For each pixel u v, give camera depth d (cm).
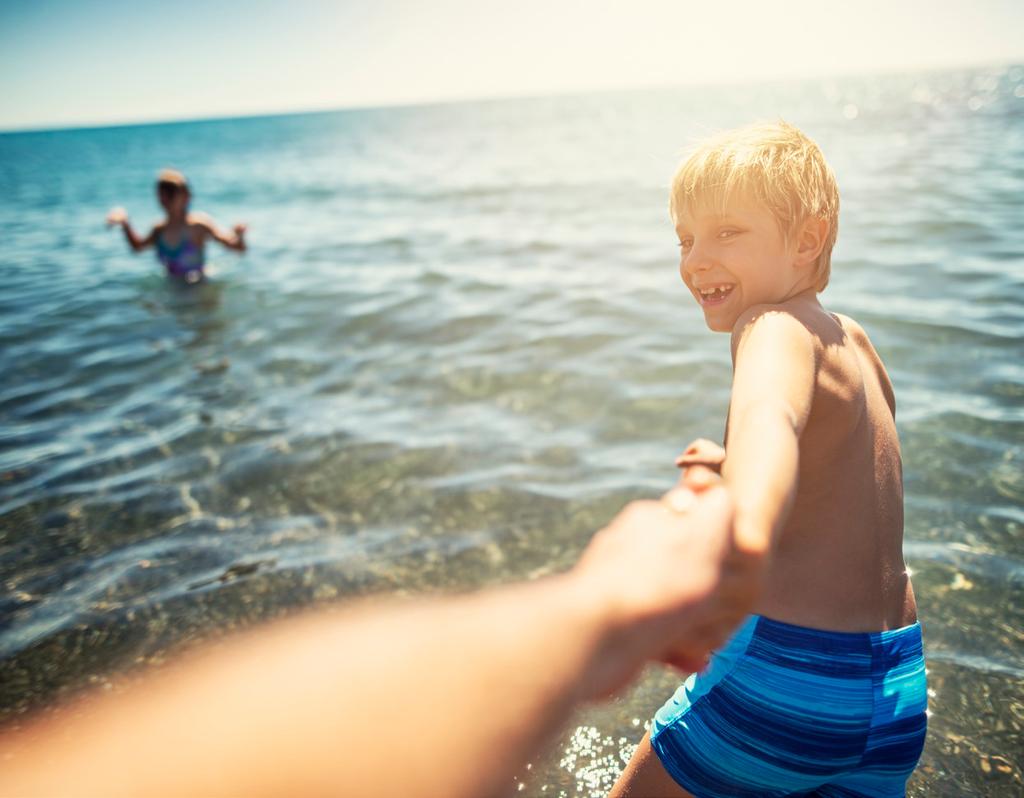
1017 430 378
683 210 161
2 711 246
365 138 5288
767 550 47
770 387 129
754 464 85
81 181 2817
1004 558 287
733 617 45
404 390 488
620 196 1372
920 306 572
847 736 155
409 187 1838
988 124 2600
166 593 299
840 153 1841
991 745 215
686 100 9306
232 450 416
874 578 161
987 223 857
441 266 849
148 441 434
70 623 285
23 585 310
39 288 844
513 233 1048
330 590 297
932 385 435
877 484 162
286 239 1120
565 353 532
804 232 156
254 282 813
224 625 280
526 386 480
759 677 156
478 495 357
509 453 395
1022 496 324
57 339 641
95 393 516
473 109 12419
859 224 900
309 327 636
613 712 232
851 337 170
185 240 837
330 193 1838
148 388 520
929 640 251
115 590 303
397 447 408
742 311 160
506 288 728
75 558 327
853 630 157
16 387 534
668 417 425
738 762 160
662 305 636
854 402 155
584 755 219
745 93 11056
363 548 322
